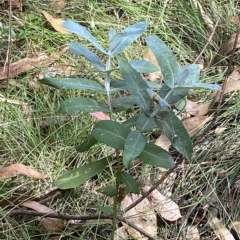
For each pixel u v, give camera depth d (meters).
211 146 0.69
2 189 0.63
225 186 0.66
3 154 0.67
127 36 0.52
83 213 0.62
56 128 0.70
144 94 0.47
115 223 0.54
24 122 0.69
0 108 0.71
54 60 0.78
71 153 0.67
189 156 0.47
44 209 0.59
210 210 0.63
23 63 0.76
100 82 0.75
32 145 0.68
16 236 0.59
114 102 0.53
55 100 0.73
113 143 0.48
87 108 0.51
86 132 0.69
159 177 0.65
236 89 0.72
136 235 0.59
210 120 0.71
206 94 0.76
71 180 0.53
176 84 0.47
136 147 0.46
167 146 0.67
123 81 0.53
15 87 0.74
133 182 0.50
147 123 0.48
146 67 0.54
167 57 0.47
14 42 0.81
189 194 0.64
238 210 0.63
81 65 0.78
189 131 0.69
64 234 0.59
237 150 0.69
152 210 0.61
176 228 0.61
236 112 0.72
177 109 0.67
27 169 0.61
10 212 0.58
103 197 0.63
